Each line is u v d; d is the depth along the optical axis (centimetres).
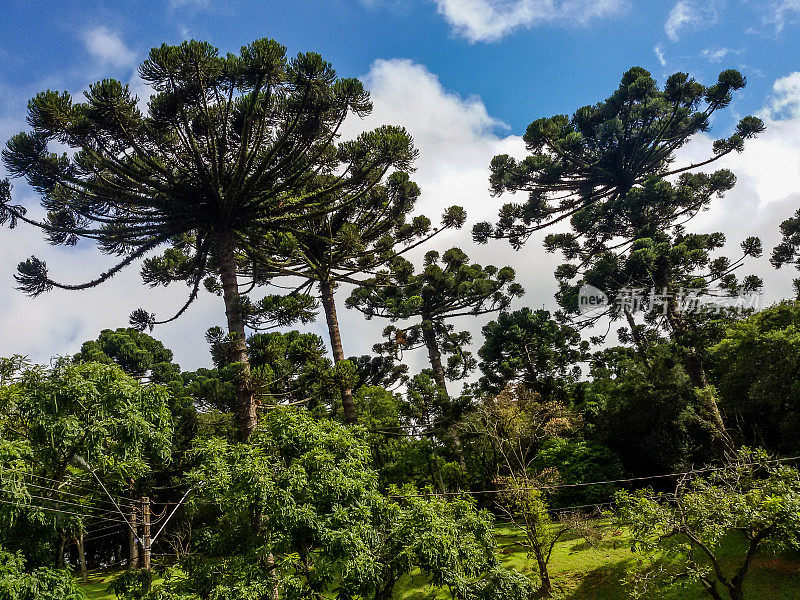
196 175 1767
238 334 1703
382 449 2353
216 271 2297
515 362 3000
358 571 905
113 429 1019
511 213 3175
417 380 2794
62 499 1029
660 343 2708
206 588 988
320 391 2022
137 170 1723
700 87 2850
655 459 2200
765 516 1006
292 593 932
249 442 1145
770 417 1969
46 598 873
